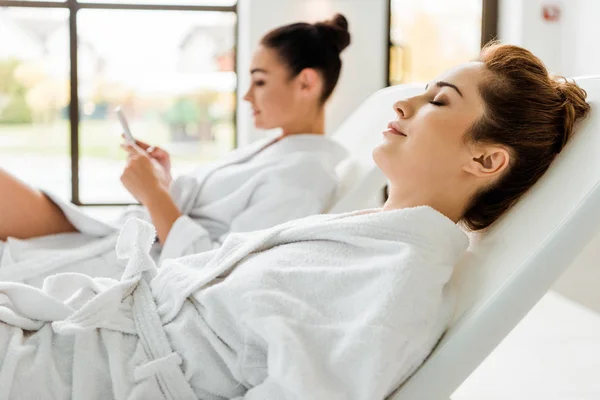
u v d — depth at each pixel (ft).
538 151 3.48
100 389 3.28
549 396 6.51
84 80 13.74
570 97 3.51
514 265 3.14
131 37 13.74
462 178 3.57
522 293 3.06
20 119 13.70
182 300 3.50
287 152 6.15
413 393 3.08
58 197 5.70
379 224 3.34
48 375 3.24
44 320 3.51
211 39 13.98
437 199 3.60
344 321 3.12
